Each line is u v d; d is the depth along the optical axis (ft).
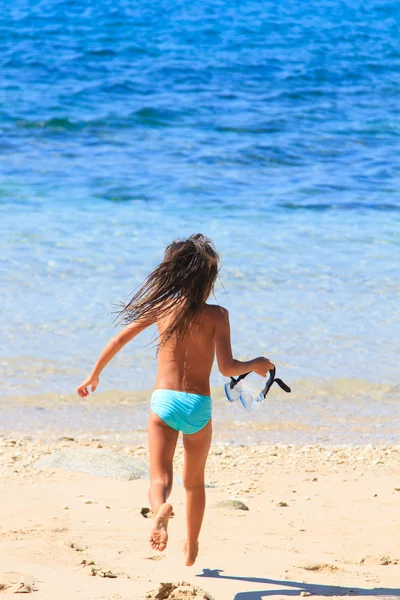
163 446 21.43
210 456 40.27
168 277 22.13
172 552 25.45
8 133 124.67
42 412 46.37
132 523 28.58
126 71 163.84
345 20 227.20
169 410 21.47
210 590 21.95
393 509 32.01
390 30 216.33
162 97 148.05
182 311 21.89
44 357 53.42
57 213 89.66
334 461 39.81
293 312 63.10
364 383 52.37
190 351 22.09
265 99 152.35
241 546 26.63
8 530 26.66
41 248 76.18
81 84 152.56
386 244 83.51
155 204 96.22
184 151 121.19
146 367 53.83
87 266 71.36
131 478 35.42
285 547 26.73
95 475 35.55
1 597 19.95
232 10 232.73
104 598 20.20
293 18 226.58
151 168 111.86
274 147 125.59
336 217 94.38
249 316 61.72
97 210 91.91
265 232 86.12
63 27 197.47
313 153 124.36
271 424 46.62
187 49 184.96
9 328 57.36
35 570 22.38
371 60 184.03
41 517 28.66
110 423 45.37
